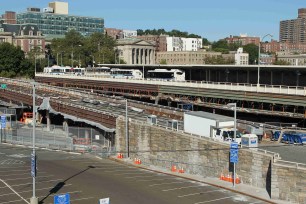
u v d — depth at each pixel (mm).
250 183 50344
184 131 63094
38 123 105625
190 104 105375
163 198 44750
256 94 88938
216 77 129000
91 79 151250
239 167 51594
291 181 44656
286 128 66875
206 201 44000
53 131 91750
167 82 116625
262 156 48938
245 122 68188
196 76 138250
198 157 56875
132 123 67500
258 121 92312
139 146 66250
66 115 90250
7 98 122062
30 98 108438
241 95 92625
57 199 34781
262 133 64375
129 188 48500
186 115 62875
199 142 56625
